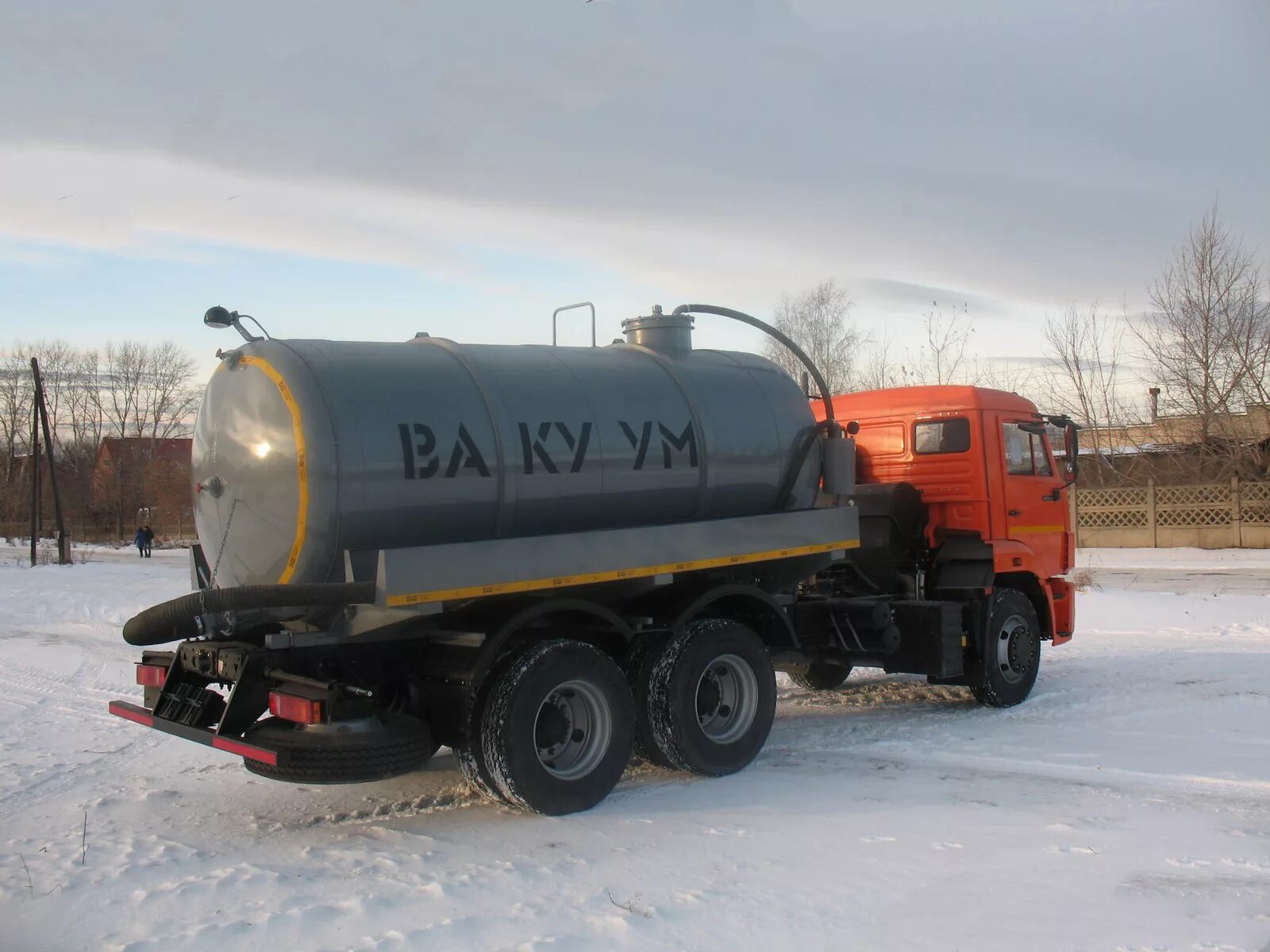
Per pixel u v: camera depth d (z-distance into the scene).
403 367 6.09
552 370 6.66
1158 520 28.69
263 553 5.86
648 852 5.17
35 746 7.93
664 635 6.73
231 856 5.25
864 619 8.36
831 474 7.85
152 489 61.66
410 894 4.59
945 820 5.59
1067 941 3.97
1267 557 24.72
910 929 4.11
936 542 9.34
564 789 5.88
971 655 8.84
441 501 5.90
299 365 5.78
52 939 4.16
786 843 5.25
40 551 44.34
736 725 6.94
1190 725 7.95
